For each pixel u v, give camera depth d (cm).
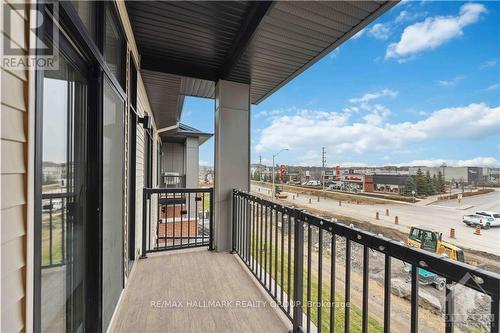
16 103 72
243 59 306
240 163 373
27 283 77
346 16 228
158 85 423
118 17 202
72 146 132
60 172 119
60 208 120
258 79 368
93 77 151
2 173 67
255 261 279
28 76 77
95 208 154
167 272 282
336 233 142
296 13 222
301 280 183
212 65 350
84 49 133
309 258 171
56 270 117
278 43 270
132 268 286
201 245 378
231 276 273
